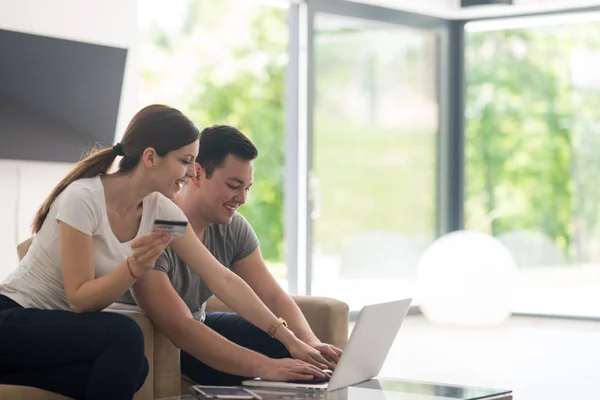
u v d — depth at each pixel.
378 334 2.90
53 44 5.75
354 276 7.96
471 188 8.70
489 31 8.59
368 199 8.07
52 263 2.78
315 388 2.83
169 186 2.81
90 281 2.69
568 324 8.02
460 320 7.74
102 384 2.56
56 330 2.61
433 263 7.85
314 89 7.62
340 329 3.37
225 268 3.12
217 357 2.96
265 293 3.37
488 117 8.63
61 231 2.73
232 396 2.69
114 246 2.81
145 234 2.70
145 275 2.96
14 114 5.65
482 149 8.66
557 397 5.11
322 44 7.68
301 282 7.55
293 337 3.11
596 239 8.23
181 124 2.79
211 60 13.88
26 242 3.18
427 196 8.55
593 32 8.21
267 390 2.85
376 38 8.09
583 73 8.26
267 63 14.05
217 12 13.86
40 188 5.92
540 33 8.41
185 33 13.78
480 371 5.88
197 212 3.19
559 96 8.36
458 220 8.70
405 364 6.12
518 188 8.54
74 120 5.91
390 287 8.23
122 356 2.58
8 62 5.58
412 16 8.27
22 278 2.80
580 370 5.94
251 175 3.17
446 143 8.66
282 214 14.11
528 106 8.48
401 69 8.30
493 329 7.75
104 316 2.62
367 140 8.05
